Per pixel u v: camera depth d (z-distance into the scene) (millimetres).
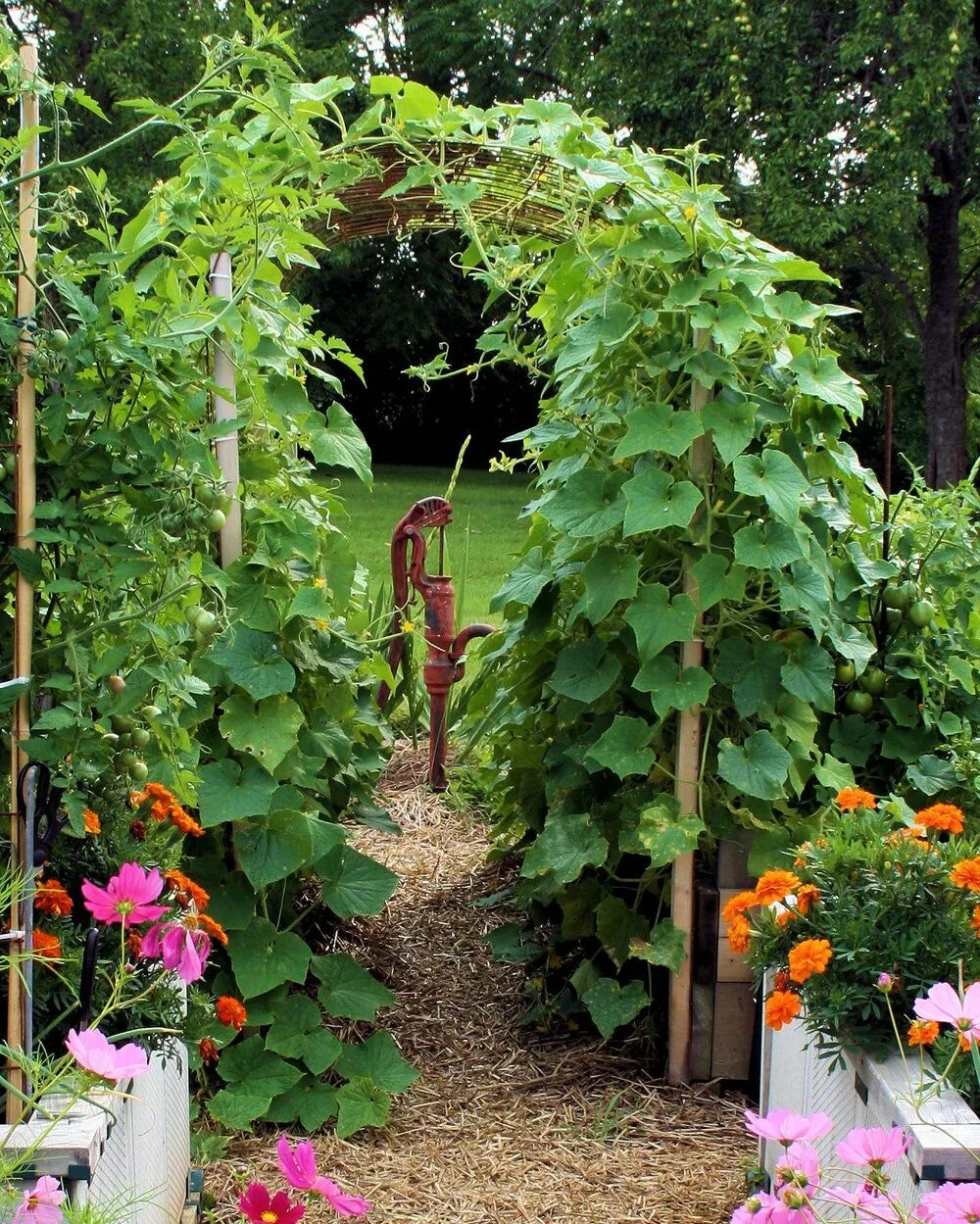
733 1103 2639
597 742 2719
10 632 1897
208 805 2529
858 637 2787
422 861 4047
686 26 11367
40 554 1876
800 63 11211
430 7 17844
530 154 2656
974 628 3082
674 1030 2715
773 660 2682
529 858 2822
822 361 2719
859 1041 1782
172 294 2344
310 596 2631
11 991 1608
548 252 3604
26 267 1731
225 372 2578
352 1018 2877
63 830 2045
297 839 2617
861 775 2904
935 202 12586
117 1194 1646
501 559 9781
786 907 1925
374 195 3059
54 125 1846
